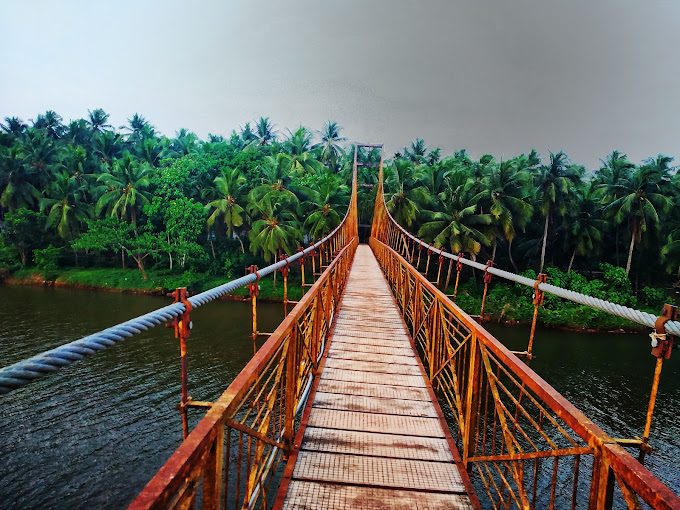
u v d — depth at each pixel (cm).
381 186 2297
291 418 272
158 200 2800
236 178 2809
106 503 815
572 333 2017
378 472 260
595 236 2475
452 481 254
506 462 211
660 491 97
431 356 415
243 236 3072
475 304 2230
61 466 909
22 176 3234
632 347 1831
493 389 230
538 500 857
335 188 2694
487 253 2808
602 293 2264
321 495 236
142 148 3419
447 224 2417
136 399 1200
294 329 274
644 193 2334
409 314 650
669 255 2377
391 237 1675
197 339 1717
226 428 162
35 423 1069
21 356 1505
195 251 2759
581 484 906
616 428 1166
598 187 2550
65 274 2900
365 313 684
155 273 2805
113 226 2788
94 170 3497
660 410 1269
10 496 825
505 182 2427
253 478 201
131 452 959
